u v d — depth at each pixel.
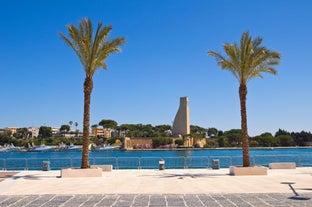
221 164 45.88
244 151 25.53
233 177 23.03
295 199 13.62
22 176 25.25
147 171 28.91
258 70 26.02
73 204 13.24
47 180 22.41
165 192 16.25
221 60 26.41
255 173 24.25
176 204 12.84
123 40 25.98
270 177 22.64
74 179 22.88
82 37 25.33
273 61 25.69
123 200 14.03
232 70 26.19
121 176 24.56
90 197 15.04
